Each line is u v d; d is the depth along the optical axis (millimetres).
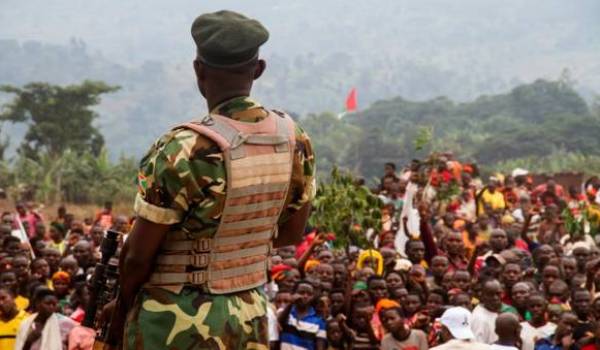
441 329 14406
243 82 6160
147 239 5879
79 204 70250
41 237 27688
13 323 16375
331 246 22891
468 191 29906
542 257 22000
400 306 17703
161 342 5941
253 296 6223
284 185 6266
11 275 18781
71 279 19000
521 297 17594
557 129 184875
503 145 183500
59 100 114000
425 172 27203
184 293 5977
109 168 73500
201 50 6113
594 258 21125
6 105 115312
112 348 6188
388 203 25594
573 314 16641
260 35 6117
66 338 15508
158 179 5859
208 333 5949
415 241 21938
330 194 20125
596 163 116000
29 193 66562
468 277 19000
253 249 6199
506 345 13992
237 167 5949
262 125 6137
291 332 17469
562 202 31359
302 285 17484
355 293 17719
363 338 17516
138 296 6047
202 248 5984
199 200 5902
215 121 6012
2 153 85812
